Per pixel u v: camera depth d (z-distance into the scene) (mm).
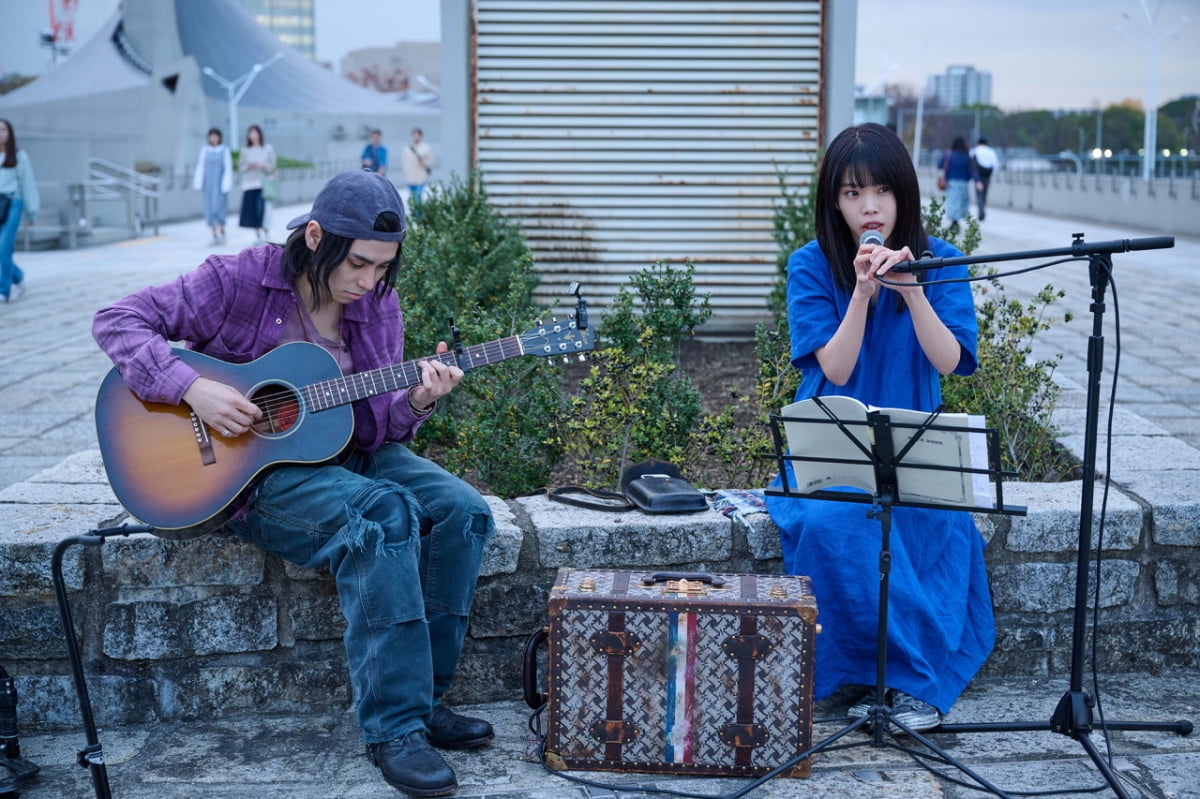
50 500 3789
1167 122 35062
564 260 8211
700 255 8195
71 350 8922
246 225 18844
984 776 3084
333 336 3369
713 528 3607
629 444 4516
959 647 3506
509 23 7887
